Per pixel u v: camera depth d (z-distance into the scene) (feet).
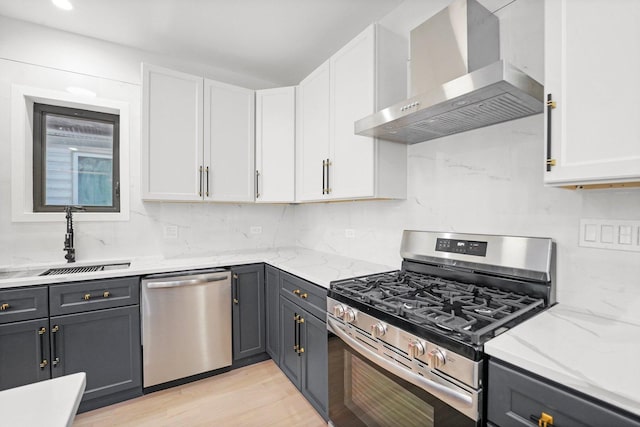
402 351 3.68
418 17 6.04
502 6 4.69
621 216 3.54
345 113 6.30
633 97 2.74
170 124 7.38
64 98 7.13
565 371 2.36
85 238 7.43
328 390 5.28
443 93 3.82
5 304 5.38
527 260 4.25
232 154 8.25
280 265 7.08
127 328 6.38
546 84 3.32
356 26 7.14
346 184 6.33
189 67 8.72
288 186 8.25
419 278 5.41
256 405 6.26
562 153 3.20
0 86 6.59
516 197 4.55
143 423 5.72
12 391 2.42
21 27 6.77
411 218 6.23
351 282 5.32
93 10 6.47
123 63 7.82
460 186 5.32
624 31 2.78
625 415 2.09
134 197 7.98
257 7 6.45
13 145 6.68
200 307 7.04
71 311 5.86
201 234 8.90
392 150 6.05
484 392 2.89
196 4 6.32
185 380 7.04
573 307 3.92
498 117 4.46
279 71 9.38
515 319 3.50
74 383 2.58
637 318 3.42
